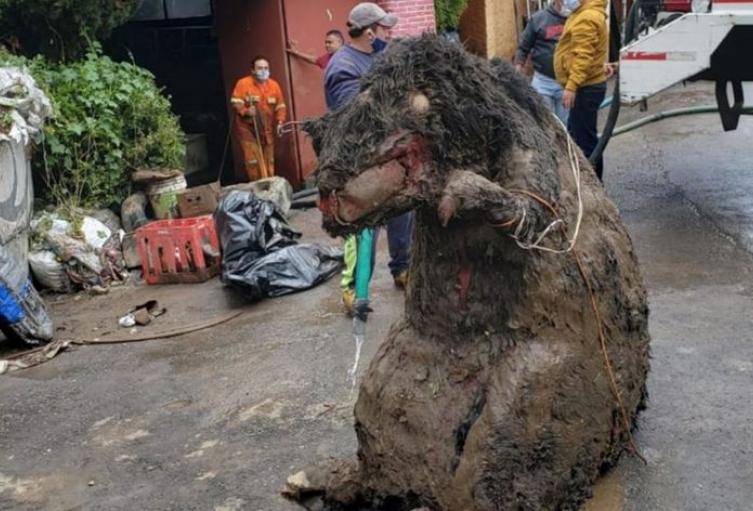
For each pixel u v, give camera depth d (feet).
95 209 27.20
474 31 51.93
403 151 9.14
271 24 34.45
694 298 18.74
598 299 10.72
